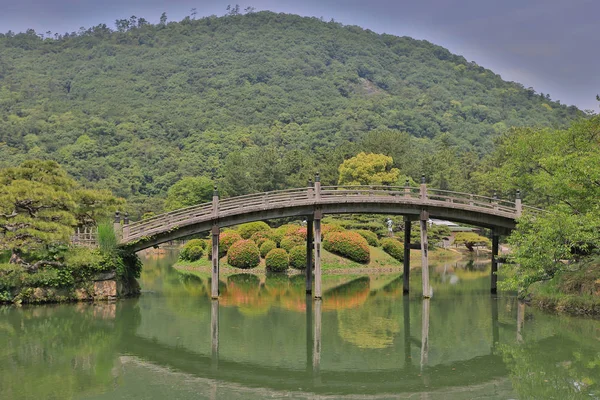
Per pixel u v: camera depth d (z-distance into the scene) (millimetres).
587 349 21719
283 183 72625
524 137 44125
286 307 30344
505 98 179625
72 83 157125
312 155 89250
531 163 41469
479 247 69500
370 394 17141
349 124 124938
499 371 19312
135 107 135500
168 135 117250
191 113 132250
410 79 190375
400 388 17688
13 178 29047
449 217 33031
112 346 22219
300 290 36719
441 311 29328
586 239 26016
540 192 41875
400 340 23281
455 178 71375
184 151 108375
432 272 47688
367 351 21672
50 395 16609
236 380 18391
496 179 47656
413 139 127625
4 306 28141
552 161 29281
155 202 81375
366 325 26062
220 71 170000
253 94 150500
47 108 126562
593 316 26672
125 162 99438
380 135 79500
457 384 18047
